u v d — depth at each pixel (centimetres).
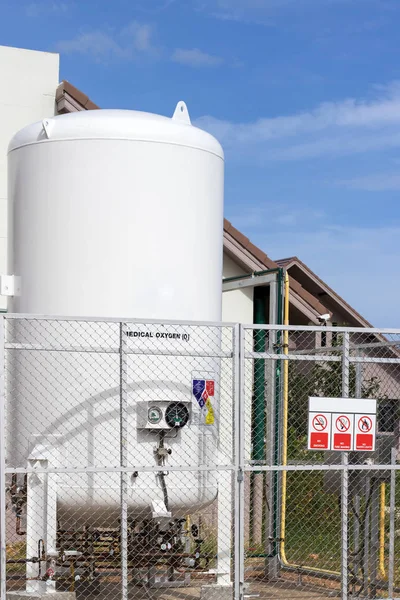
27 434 800
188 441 808
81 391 785
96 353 786
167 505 797
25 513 832
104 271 793
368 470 873
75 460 778
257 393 1134
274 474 1002
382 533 902
